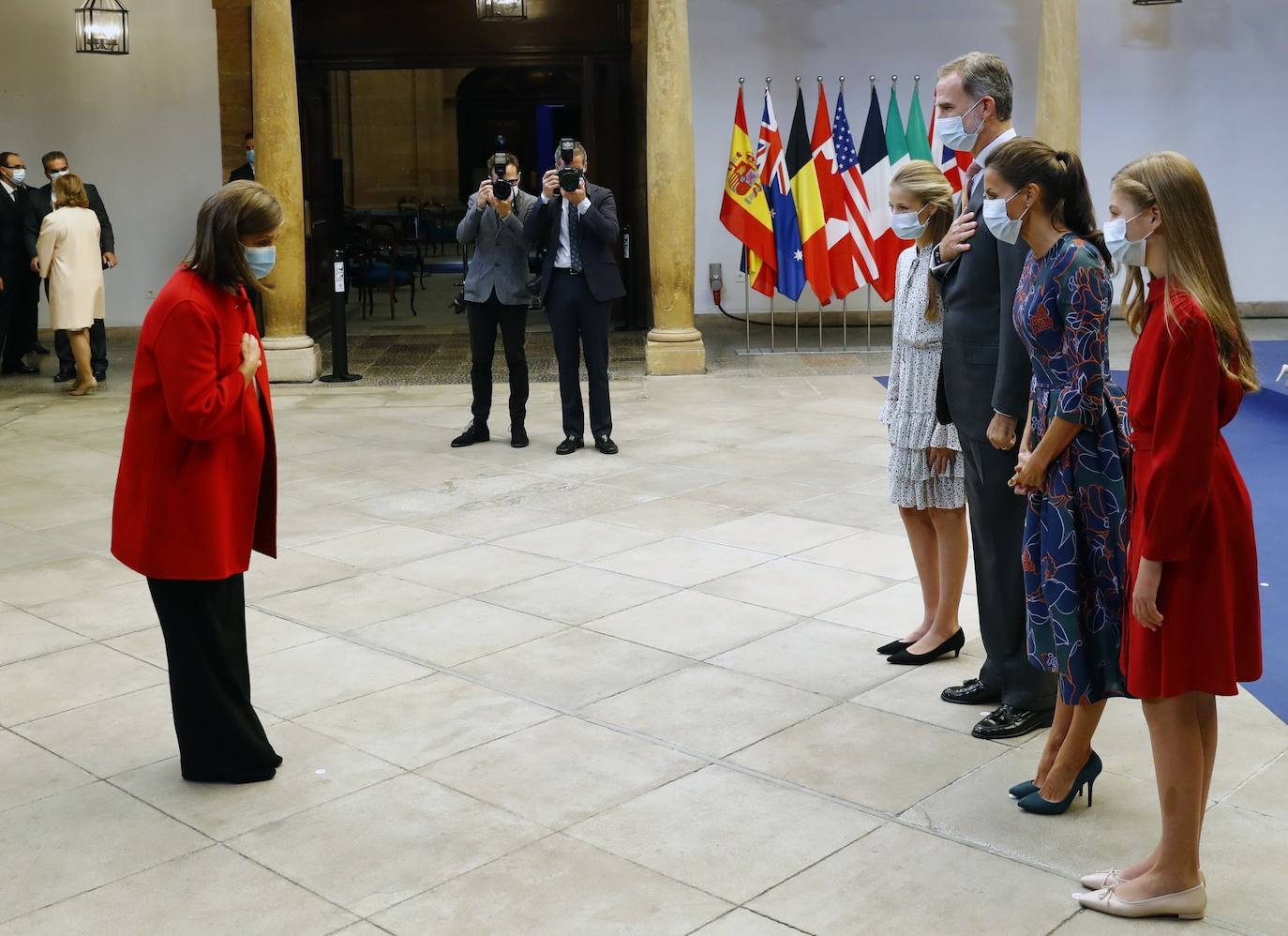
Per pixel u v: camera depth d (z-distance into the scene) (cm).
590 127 1290
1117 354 1141
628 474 757
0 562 600
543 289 802
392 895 313
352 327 1399
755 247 1138
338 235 1400
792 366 1119
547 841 338
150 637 500
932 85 1278
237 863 330
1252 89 1284
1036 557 343
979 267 393
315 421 925
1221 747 389
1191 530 281
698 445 834
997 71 393
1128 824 344
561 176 766
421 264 1727
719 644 482
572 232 791
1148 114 1289
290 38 1047
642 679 450
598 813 354
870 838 338
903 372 441
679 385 1045
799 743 397
